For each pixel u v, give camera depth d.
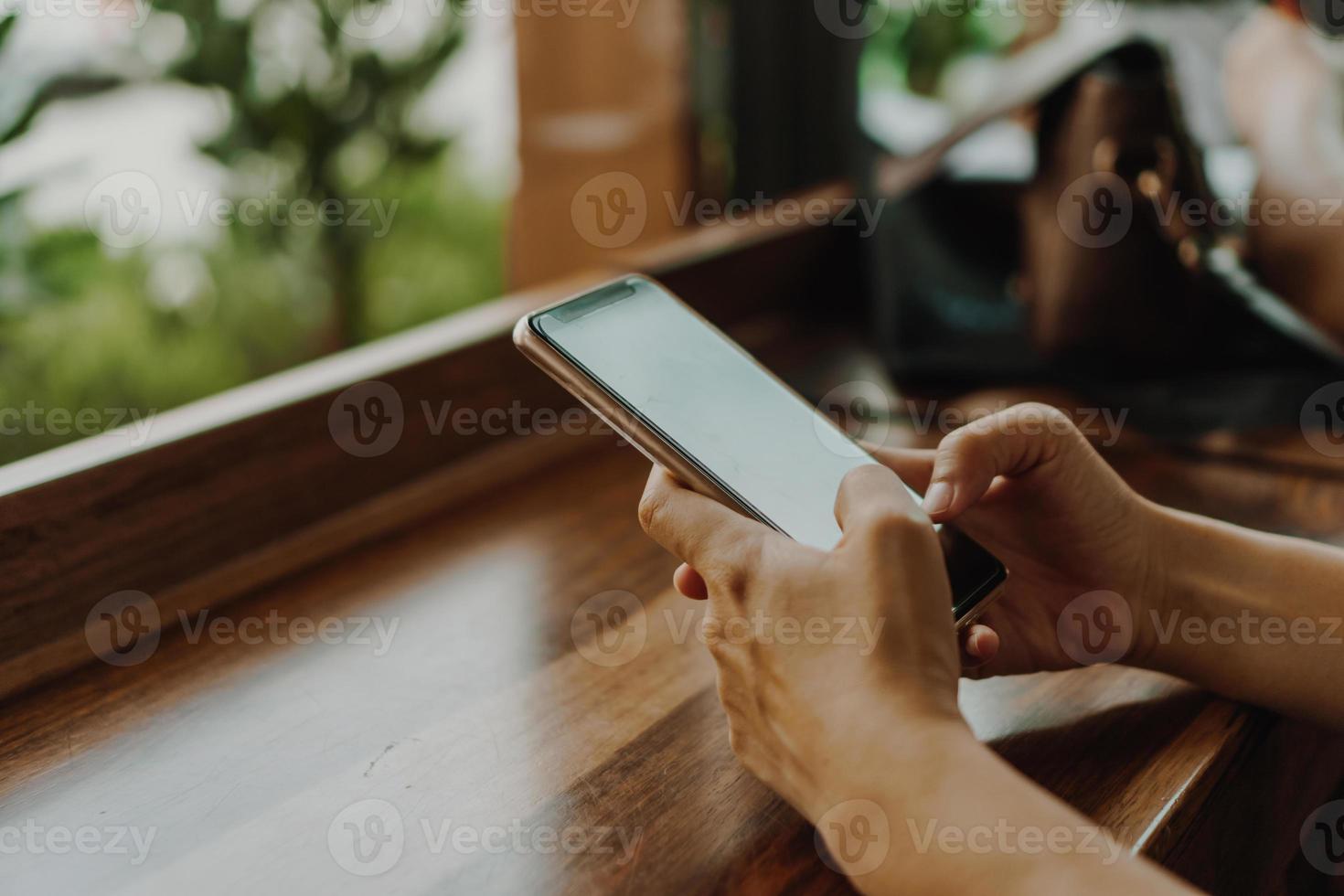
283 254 1.76
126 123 1.53
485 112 1.90
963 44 1.60
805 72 1.57
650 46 1.76
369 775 0.54
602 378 0.56
